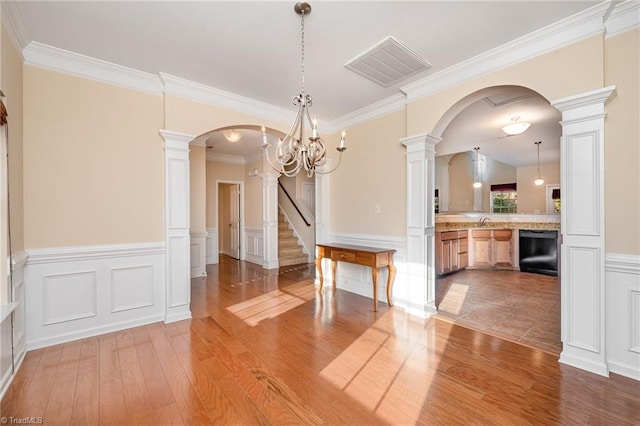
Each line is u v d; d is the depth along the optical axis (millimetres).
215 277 5207
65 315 2607
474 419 1635
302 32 2289
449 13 2086
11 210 2143
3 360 1912
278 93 3463
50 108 2549
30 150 2459
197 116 3279
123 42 2434
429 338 2684
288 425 1596
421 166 3232
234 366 2197
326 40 2406
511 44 2457
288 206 7551
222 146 6062
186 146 3215
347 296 4027
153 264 3080
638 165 1995
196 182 5344
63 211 2605
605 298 2094
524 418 1638
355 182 4195
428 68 2891
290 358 2320
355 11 2051
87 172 2723
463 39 2412
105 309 2807
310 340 2646
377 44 2469
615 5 2002
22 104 2404
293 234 7316
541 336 2717
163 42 2438
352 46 2498
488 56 2605
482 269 5758
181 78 3090
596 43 2094
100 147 2789
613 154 2084
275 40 2406
